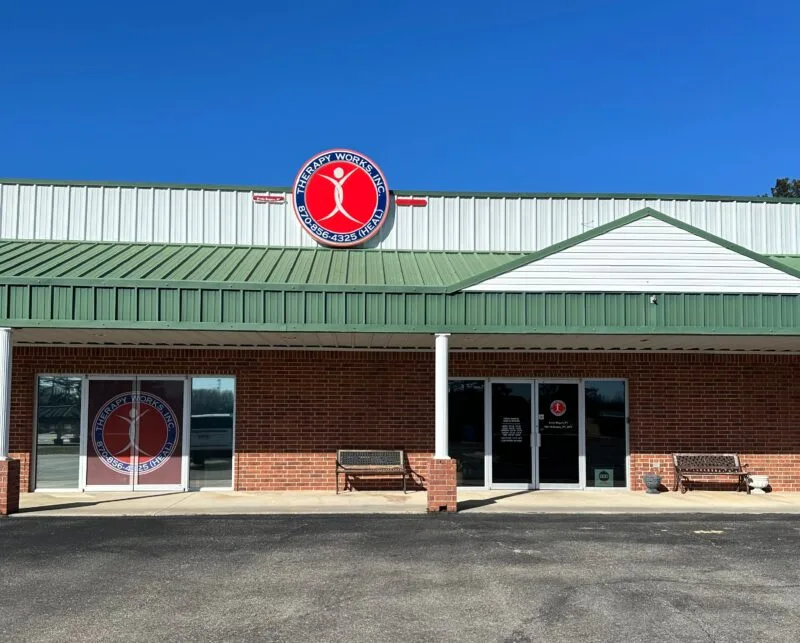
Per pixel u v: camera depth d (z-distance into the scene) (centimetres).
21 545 905
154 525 1048
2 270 1152
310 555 848
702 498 1355
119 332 1183
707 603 664
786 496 1395
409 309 1149
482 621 614
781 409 1508
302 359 1458
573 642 565
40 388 1430
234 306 1124
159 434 1439
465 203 1577
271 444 1441
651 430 1485
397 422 1458
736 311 1173
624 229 1182
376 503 1259
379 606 654
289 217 1551
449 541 930
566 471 1476
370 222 1535
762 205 1619
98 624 604
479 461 1470
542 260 1171
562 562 816
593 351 1487
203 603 661
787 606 656
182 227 1536
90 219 1527
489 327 1154
